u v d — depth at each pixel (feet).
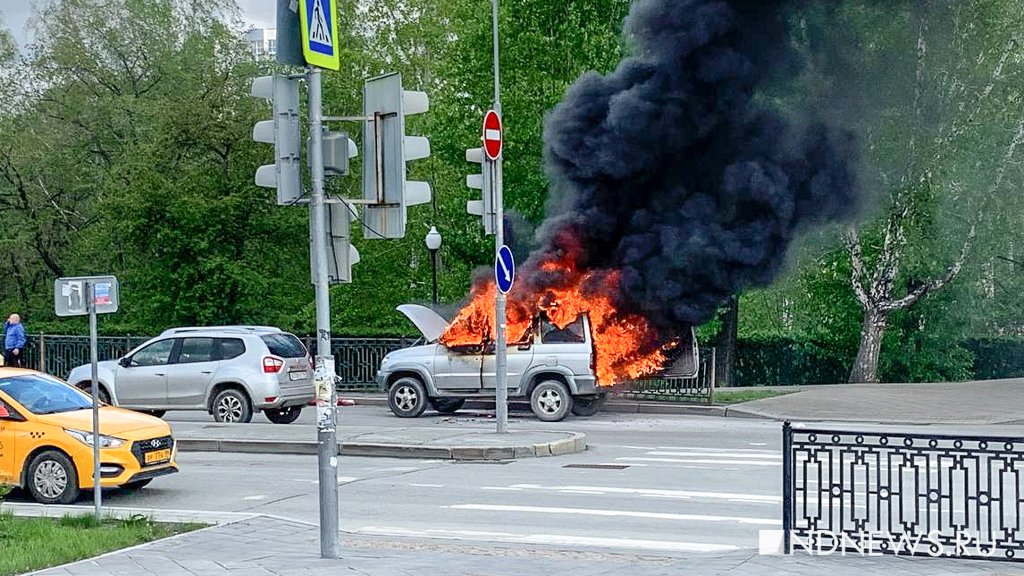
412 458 56.95
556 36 100.07
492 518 39.88
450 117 103.45
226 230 109.40
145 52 144.77
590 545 34.73
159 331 111.14
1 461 44.27
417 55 150.61
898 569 29.19
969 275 114.11
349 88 139.74
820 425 73.41
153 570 30.53
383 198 30.78
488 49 100.68
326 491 31.89
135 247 109.60
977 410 79.00
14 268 146.30
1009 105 108.58
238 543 34.37
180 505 43.93
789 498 31.83
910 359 118.42
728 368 107.45
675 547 34.37
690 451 57.98
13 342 106.42
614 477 48.88
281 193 31.01
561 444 57.72
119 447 44.14
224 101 111.75
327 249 31.17
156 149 109.40
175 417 77.82
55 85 145.69
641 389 84.28
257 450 59.98
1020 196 109.09
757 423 74.33
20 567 30.50
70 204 144.87
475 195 103.45
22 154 138.31
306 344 100.37
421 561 31.63
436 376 76.07
